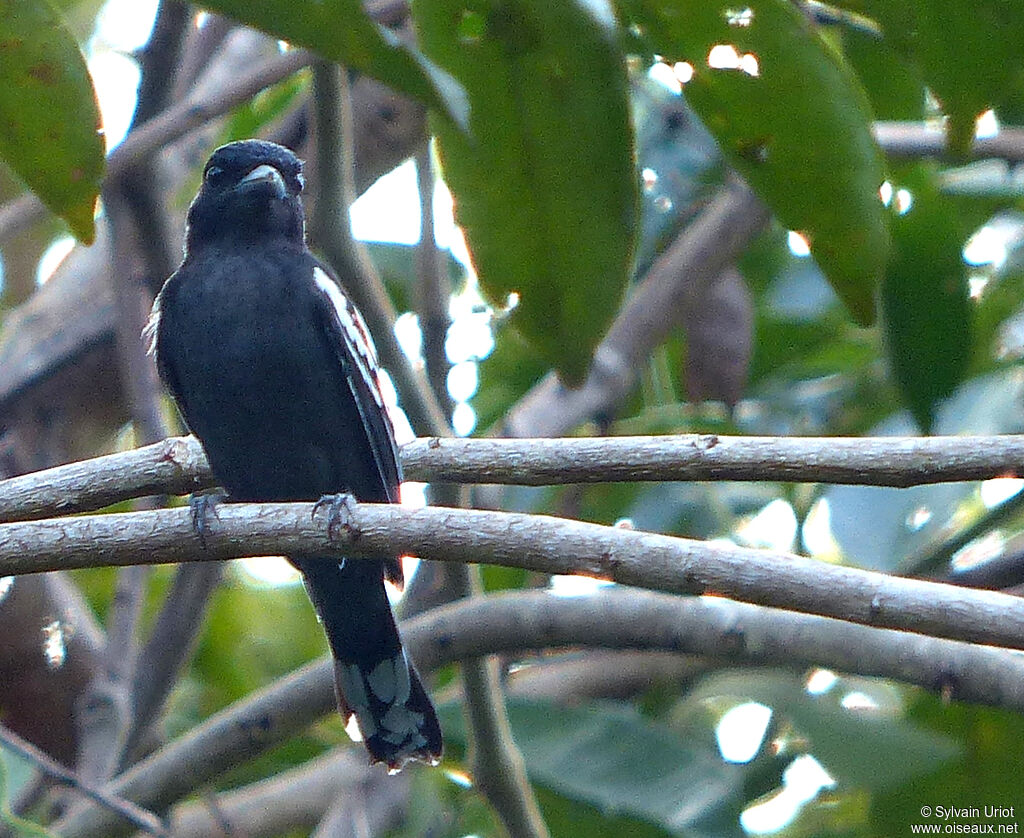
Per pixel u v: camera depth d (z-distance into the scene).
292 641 17.23
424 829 13.02
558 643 10.59
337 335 10.35
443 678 15.33
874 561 12.85
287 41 7.75
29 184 8.89
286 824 13.05
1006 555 11.70
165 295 10.72
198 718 16.52
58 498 8.58
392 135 13.27
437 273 12.00
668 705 13.97
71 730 14.52
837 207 9.12
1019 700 9.94
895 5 8.90
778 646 10.42
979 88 9.07
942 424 14.22
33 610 14.32
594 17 8.62
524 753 11.71
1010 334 15.09
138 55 12.27
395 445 10.52
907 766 11.88
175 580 12.49
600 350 13.50
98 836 11.37
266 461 10.52
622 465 7.75
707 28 8.70
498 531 7.34
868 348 15.44
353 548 7.64
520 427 13.24
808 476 7.39
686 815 11.40
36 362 14.28
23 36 8.39
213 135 15.95
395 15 11.57
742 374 13.24
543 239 9.37
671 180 14.32
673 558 7.10
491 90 8.98
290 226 11.40
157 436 12.34
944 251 12.21
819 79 8.75
